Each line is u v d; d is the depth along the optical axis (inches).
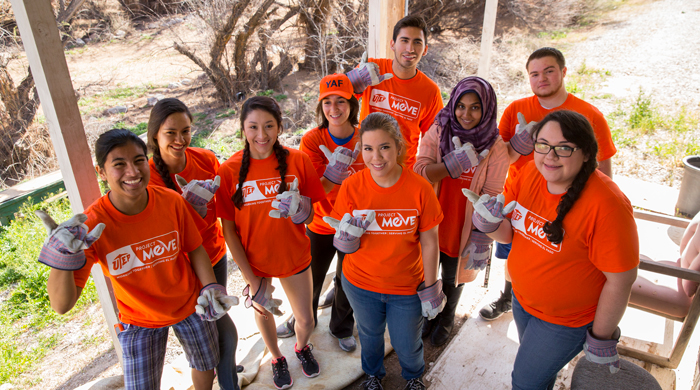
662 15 604.1
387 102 131.2
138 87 533.6
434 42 572.1
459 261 118.0
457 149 103.0
